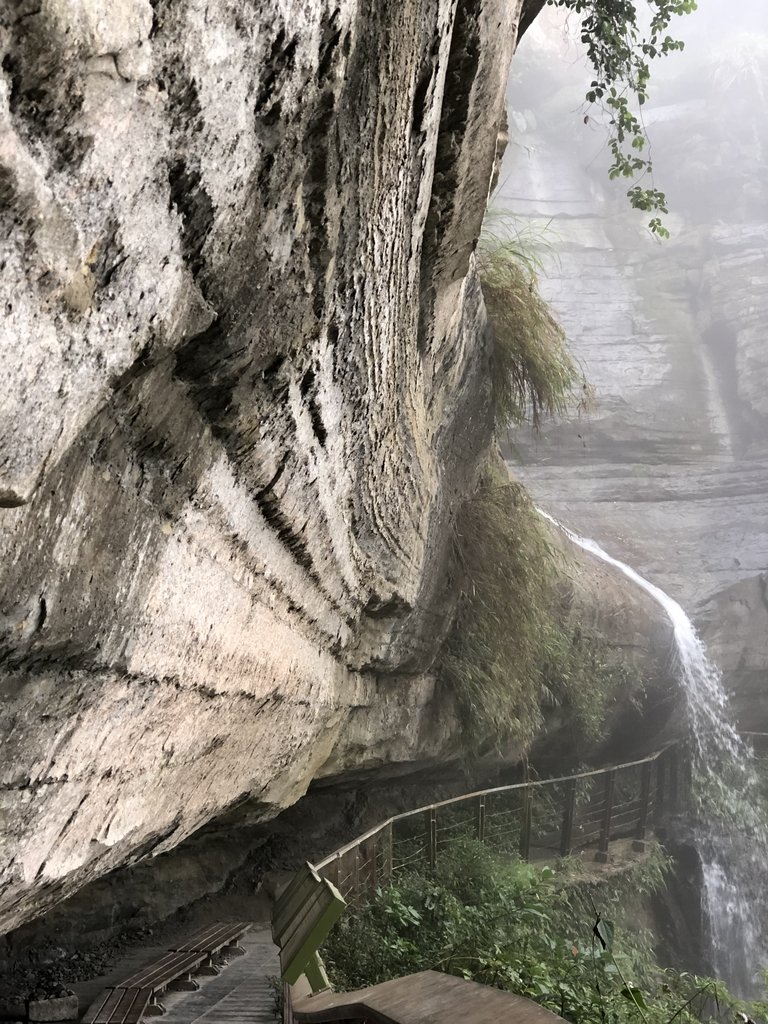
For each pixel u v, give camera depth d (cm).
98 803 223
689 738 1462
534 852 1123
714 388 2008
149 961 611
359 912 642
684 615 1565
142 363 161
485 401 713
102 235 131
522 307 730
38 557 146
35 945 600
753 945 1354
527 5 561
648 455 1898
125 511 178
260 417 227
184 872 740
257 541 282
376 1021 208
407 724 788
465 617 833
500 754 1024
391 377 347
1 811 170
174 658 232
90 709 191
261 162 172
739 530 1745
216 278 172
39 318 122
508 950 568
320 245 216
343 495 361
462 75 295
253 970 589
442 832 1006
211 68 141
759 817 1455
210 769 338
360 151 221
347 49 183
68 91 111
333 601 448
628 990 293
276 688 384
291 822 867
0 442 121
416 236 310
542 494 1814
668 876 1312
